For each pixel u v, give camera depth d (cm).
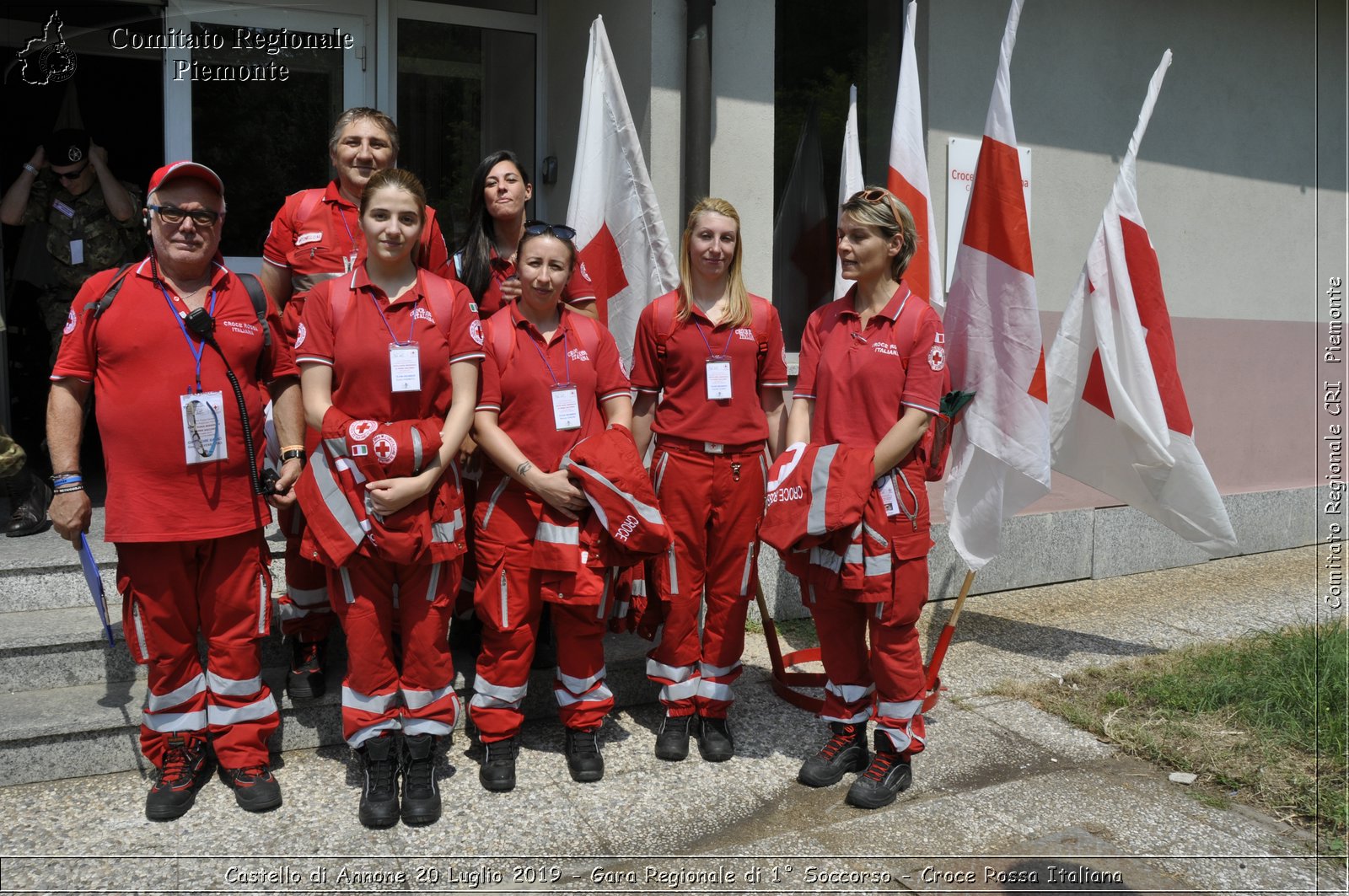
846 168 505
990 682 456
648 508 334
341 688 374
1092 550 636
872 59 621
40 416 582
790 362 583
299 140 546
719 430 355
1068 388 486
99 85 627
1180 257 721
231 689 325
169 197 302
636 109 522
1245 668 450
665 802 340
